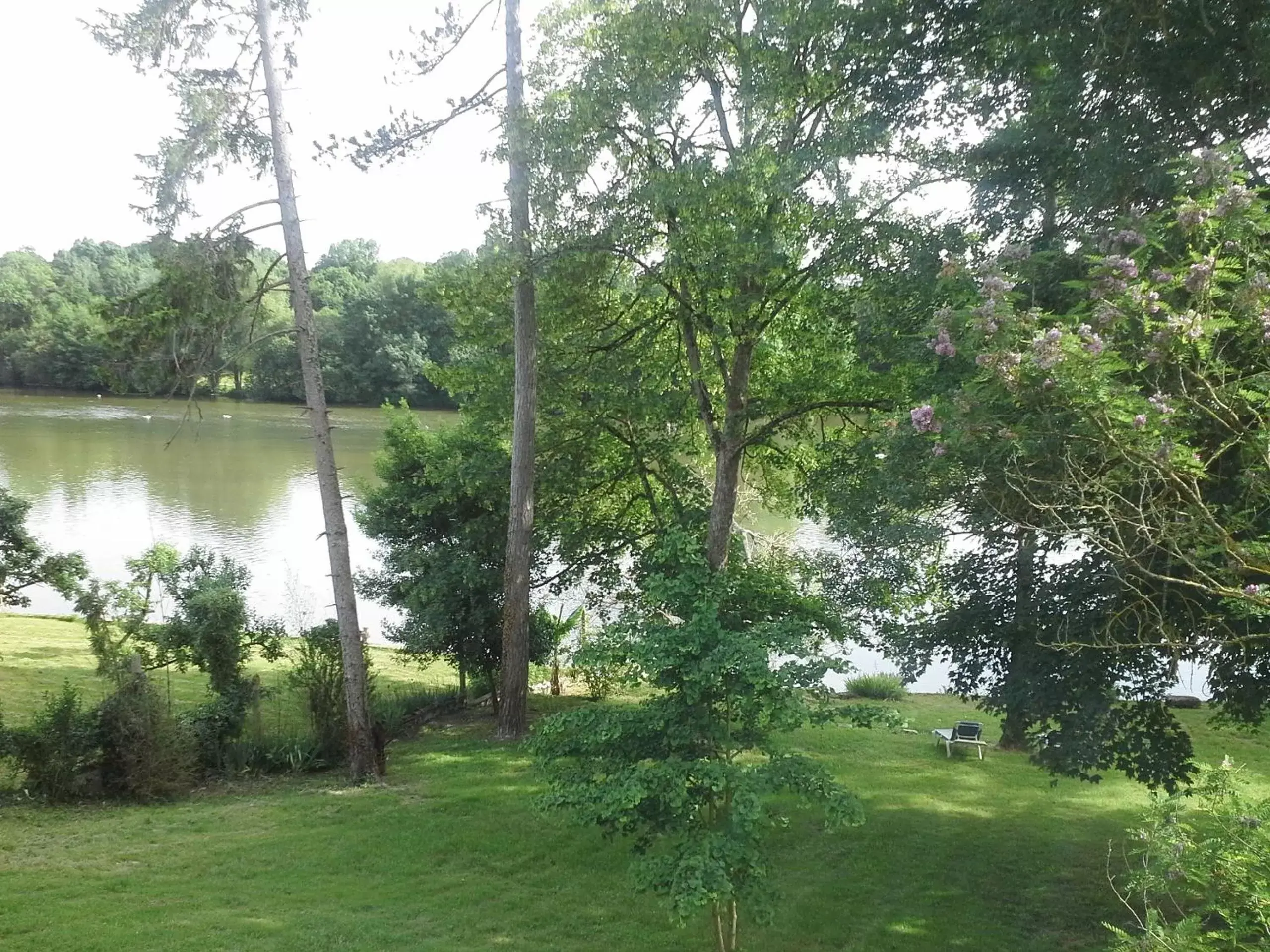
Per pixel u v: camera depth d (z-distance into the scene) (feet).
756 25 41.29
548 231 45.29
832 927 29.27
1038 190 29.99
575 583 63.31
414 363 179.63
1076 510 20.35
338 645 47.93
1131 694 28.71
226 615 45.50
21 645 63.57
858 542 38.55
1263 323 17.04
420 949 26.50
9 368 237.25
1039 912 30.58
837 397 46.88
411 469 59.00
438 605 55.21
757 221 39.86
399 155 46.42
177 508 115.03
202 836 35.81
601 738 22.63
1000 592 30.99
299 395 207.82
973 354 18.74
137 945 25.70
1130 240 19.19
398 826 37.32
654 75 41.37
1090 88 27.32
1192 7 24.54
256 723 47.62
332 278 207.62
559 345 54.13
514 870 33.14
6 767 42.39
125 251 289.94
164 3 38.37
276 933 27.07
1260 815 14.93
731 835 21.44
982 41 30.83
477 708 59.93
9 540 45.50
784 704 21.24
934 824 38.91
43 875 30.94
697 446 59.36
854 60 37.01
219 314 40.63
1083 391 16.79
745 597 25.26
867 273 37.19
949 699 65.77
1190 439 20.66
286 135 42.47
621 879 32.45
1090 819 39.81
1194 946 14.17
